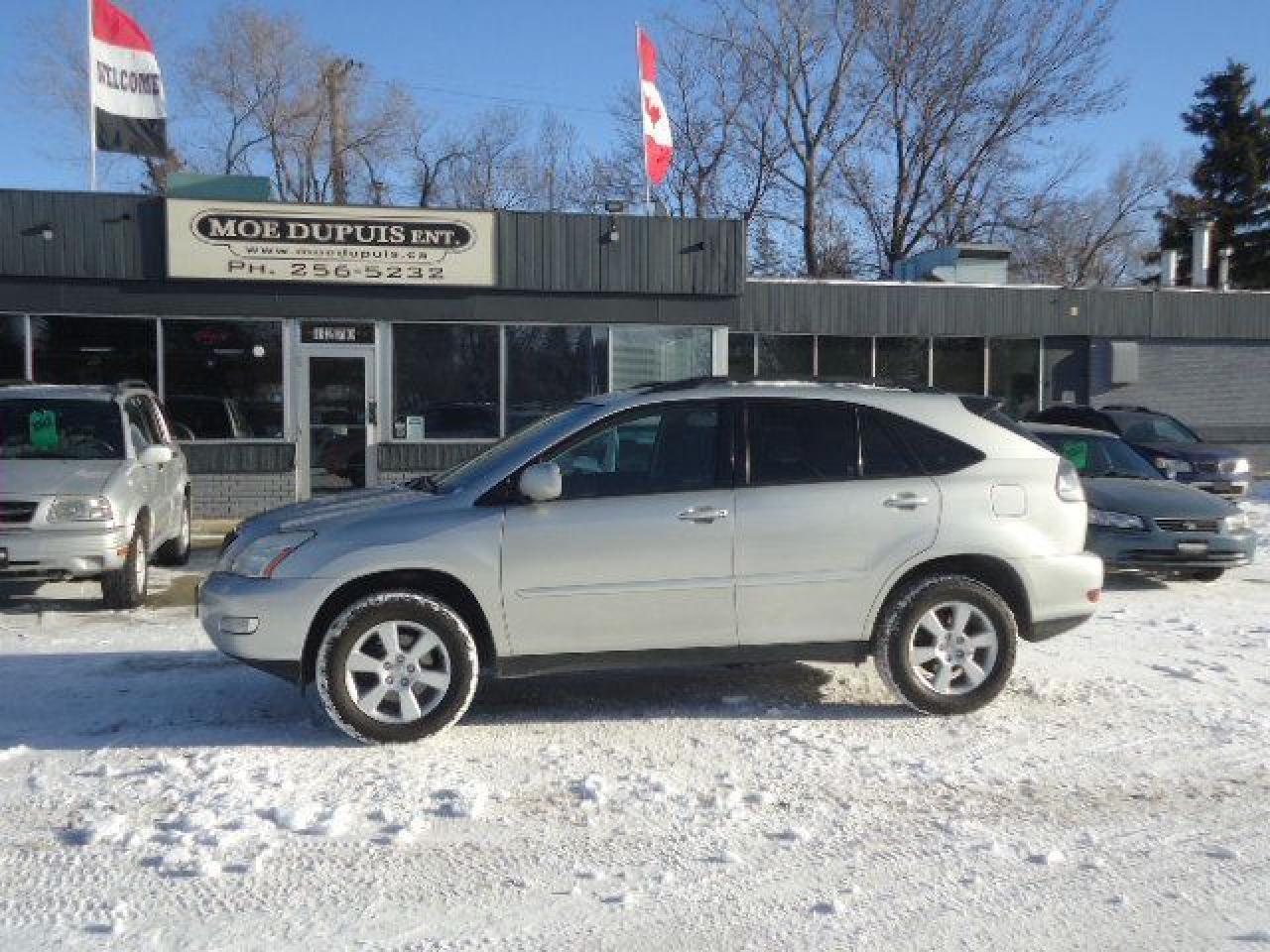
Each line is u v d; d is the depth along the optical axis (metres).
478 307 16.64
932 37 35.66
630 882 4.45
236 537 6.40
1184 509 11.09
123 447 10.14
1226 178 45.94
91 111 16.64
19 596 10.45
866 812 5.15
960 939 4.03
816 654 6.43
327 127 37.00
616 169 38.72
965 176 36.66
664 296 17.19
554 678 7.38
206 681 7.35
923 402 6.66
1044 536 6.57
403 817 5.00
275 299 16.02
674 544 6.18
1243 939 4.04
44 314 15.58
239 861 4.57
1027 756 5.90
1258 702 6.91
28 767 5.70
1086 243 42.41
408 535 6.01
